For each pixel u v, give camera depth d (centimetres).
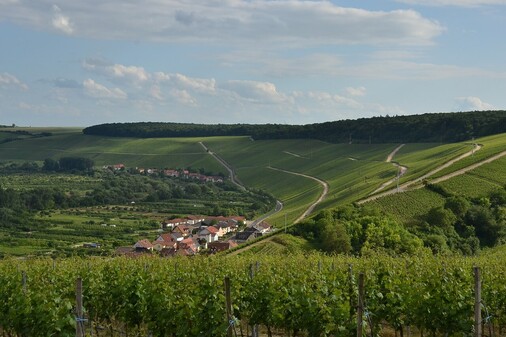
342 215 8169
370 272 2370
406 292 1973
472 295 1892
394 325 1975
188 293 1995
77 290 1447
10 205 14538
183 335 1827
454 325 1842
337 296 1781
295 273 2416
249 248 7269
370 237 7050
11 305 2044
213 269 2744
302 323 1873
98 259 3569
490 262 3294
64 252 10006
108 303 2286
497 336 2344
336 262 3422
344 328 1691
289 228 8006
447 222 7975
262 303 2053
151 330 2003
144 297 2106
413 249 6519
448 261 3114
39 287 2167
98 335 2322
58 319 1703
